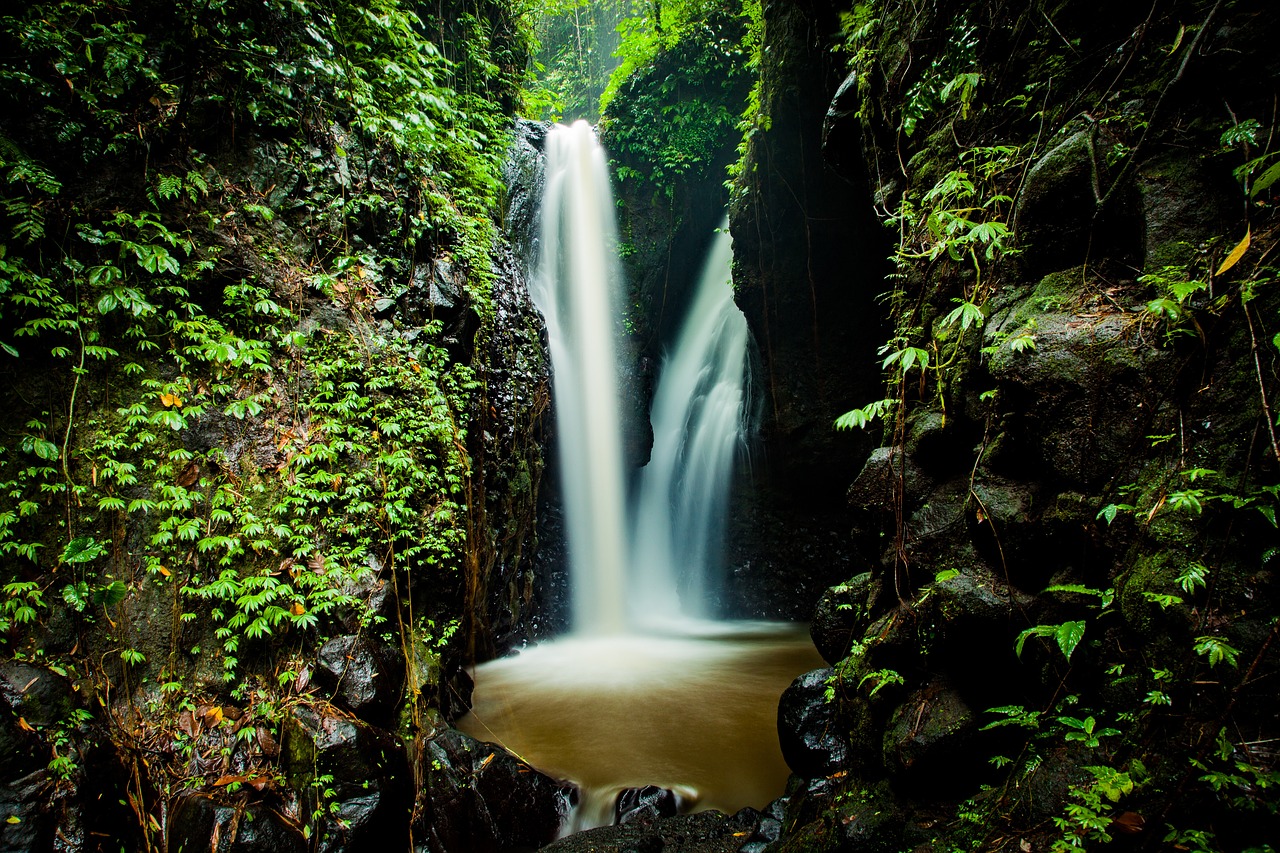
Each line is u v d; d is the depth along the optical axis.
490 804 4.89
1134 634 2.47
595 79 19.97
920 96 4.52
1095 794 2.23
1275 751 1.94
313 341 5.73
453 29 10.59
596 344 12.04
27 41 4.69
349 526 5.41
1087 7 3.46
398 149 7.11
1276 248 2.34
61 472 4.50
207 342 5.11
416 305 6.76
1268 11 2.62
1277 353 2.28
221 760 4.39
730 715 6.79
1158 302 2.47
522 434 8.91
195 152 5.45
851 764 4.12
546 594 10.16
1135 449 2.69
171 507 4.76
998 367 3.23
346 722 4.52
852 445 11.35
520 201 10.98
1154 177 2.88
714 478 13.02
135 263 4.97
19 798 3.47
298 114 6.14
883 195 5.28
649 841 4.61
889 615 4.09
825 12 6.79
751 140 10.09
